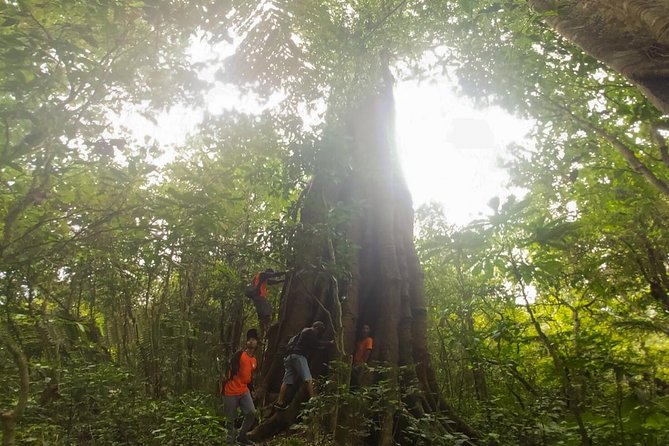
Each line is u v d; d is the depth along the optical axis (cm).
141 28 408
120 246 435
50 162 354
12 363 523
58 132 345
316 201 720
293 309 920
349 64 725
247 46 488
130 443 621
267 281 943
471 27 648
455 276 1004
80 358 719
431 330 1073
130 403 700
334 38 670
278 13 525
